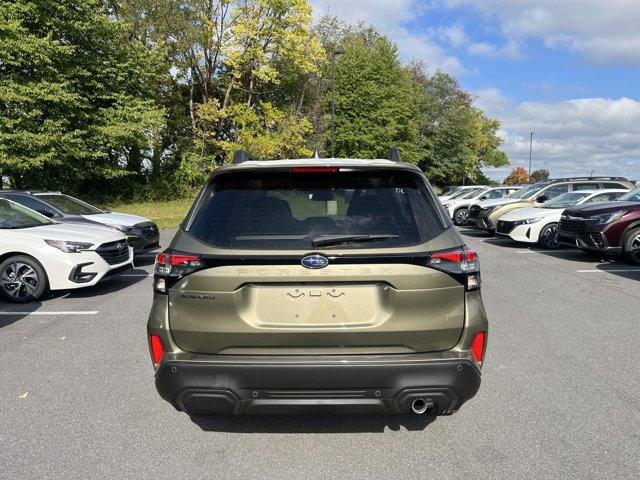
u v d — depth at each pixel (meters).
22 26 22.50
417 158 50.09
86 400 3.88
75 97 22.92
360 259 2.68
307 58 37.06
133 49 28.55
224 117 36.19
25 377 4.36
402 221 2.83
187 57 35.03
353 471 2.87
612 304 6.92
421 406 2.77
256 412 2.75
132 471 2.89
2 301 7.34
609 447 3.10
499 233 14.05
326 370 2.64
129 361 4.77
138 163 33.81
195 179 35.81
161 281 2.83
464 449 3.10
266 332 2.71
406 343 2.73
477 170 83.31
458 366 2.68
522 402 3.77
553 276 9.12
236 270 2.71
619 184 16.19
